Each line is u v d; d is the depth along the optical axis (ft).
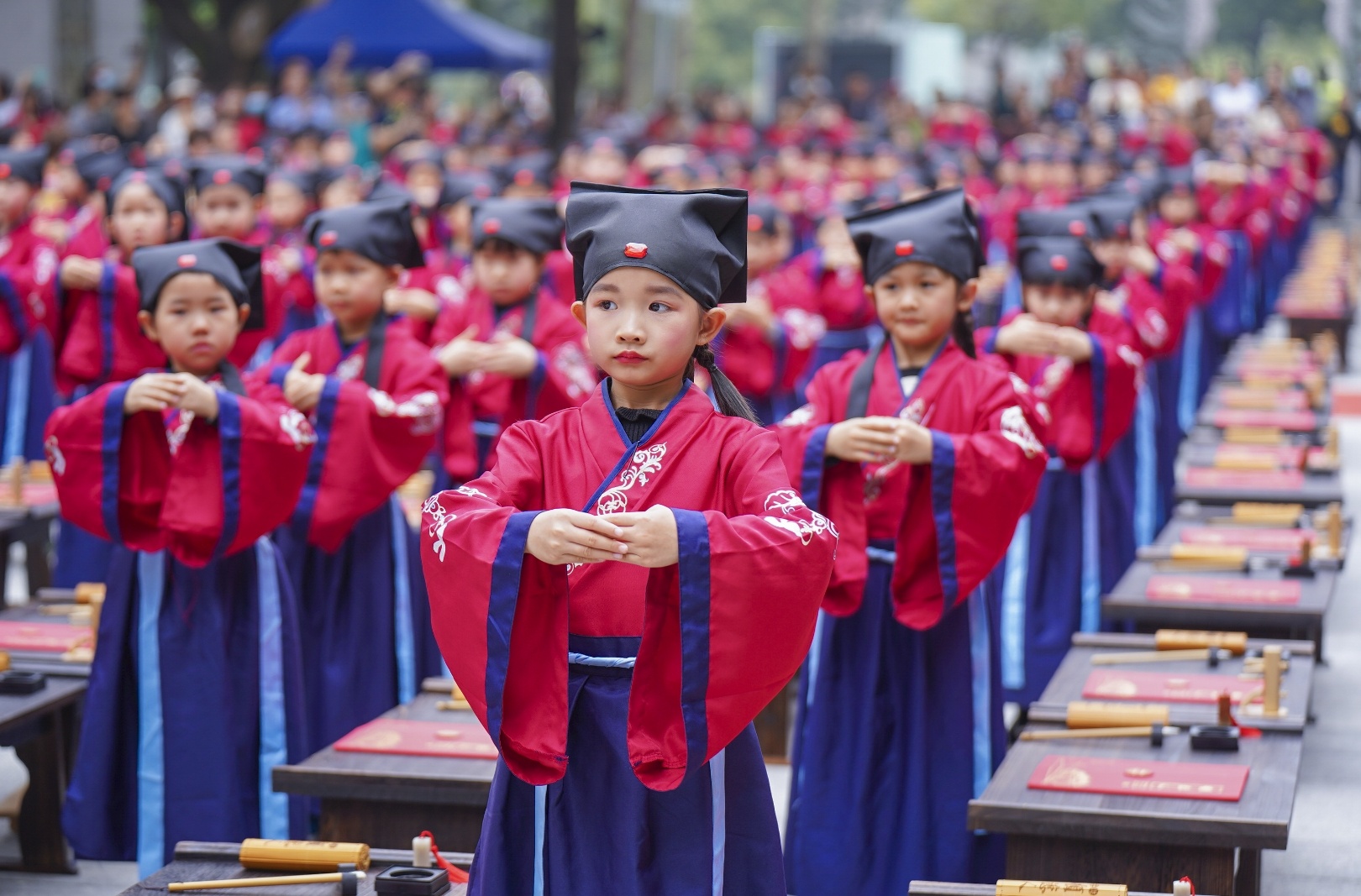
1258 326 81.30
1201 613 28.96
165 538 24.20
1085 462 31.81
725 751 16.63
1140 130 109.91
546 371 32.78
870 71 208.33
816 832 24.45
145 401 23.59
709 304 16.22
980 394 24.13
